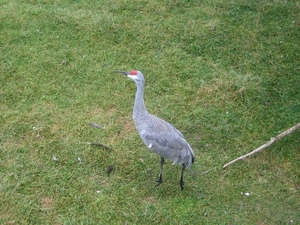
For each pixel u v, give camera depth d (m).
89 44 6.42
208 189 4.89
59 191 4.79
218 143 5.34
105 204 4.71
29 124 5.37
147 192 4.83
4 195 4.70
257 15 6.95
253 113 5.66
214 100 5.78
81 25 6.64
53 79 5.91
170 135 4.72
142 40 6.52
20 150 5.12
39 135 5.28
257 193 4.88
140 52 6.37
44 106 5.59
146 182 4.92
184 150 4.73
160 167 5.04
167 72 6.10
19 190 4.77
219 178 4.99
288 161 5.19
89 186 4.85
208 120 5.56
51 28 6.61
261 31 6.70
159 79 6.01
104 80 5.94
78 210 4.66
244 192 4.89
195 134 5.43
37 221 4.55
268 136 5.41
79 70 6.04
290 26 6.77
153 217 4.62
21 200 4.69
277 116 5.63
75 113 5.55
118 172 4.99
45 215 4.60
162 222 4.60
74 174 4.94
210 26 6.72
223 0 7.23
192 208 4.72
